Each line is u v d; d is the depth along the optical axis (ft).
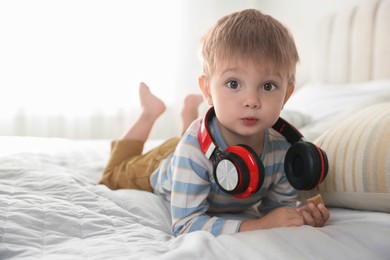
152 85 9.19
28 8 8.04
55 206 2.70
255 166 2.32
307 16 8.89
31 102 8.18
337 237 2.33
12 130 8.04
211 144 2.59
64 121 8.51
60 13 8.28
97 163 4.48
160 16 9.13
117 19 8.76
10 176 3.38
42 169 3.66
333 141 3.12
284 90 2.66
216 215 3.03
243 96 2.53
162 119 9.39
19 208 2.60
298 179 2.62
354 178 2.79
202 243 2.13
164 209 3.15
